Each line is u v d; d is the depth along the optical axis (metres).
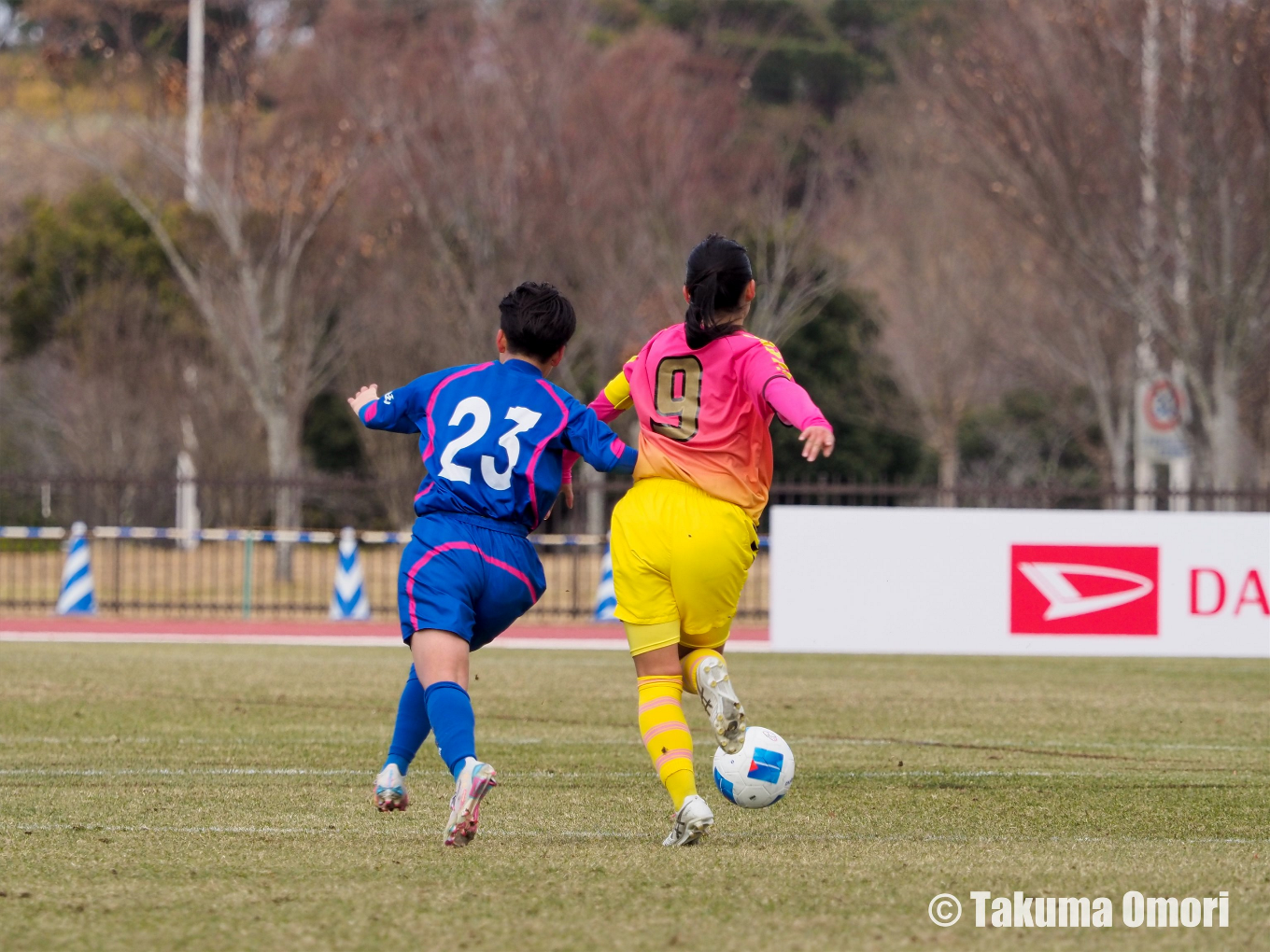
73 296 130.50
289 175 96.56
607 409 21.16
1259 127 76.88
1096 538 50.91
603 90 97.88
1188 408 88.62
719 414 19.22
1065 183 79.75
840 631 51.59
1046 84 78.75
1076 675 48.03
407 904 15.80
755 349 19.16
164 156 98.50
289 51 117.50
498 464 18.94
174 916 15.31
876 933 14.83
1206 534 50.72
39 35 141.50
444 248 95.06
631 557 19.31
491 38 104.75
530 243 93.88
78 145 102.19
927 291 121.69
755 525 19.62
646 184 95.62
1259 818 22.86
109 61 110.69
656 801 23.81
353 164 96.75
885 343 138.00
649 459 19.48
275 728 33.44
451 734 18.14
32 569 111.12
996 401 150.75
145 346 117.38
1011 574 51.19
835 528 51.75
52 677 44.19
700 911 15.60
